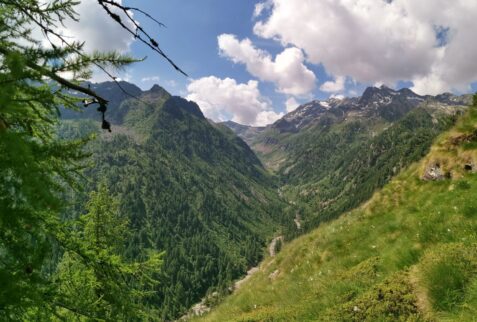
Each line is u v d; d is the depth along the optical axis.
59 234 6.00
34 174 2.47
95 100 3.33
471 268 7.52
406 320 7.35
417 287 8.16
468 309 6.68
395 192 17.75
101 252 6.67
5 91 2.42
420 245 10.66
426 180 16.84
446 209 12.22
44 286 5.44
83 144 3.47
